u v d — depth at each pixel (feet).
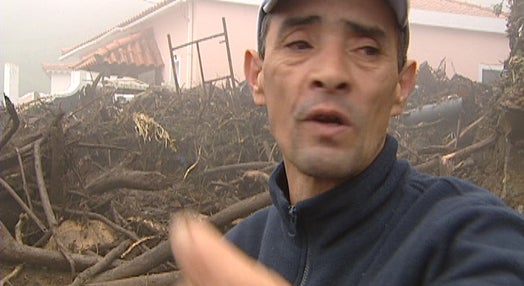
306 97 3.84
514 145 26.99
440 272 3.32
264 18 4.33
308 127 3.85
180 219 2.53
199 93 40.40
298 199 4.51
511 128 26.68
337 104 3.80
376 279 3.63
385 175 4.07
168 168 32.40
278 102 4.00
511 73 28.66
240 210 19.94
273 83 4.05
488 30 64.13
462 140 35.32
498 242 3.17
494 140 29.14
